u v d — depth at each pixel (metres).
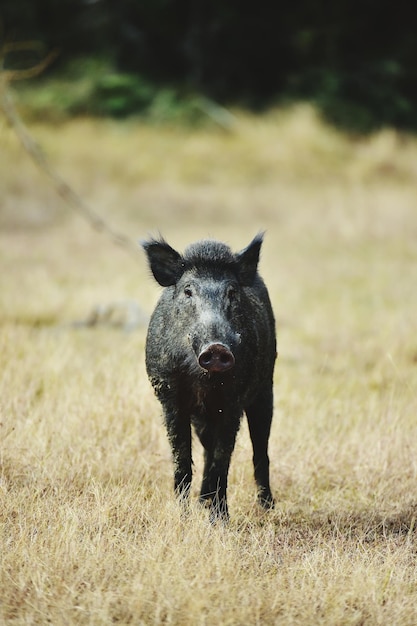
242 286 18.08
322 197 71.25
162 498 18.61
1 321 34.03
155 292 41.62
